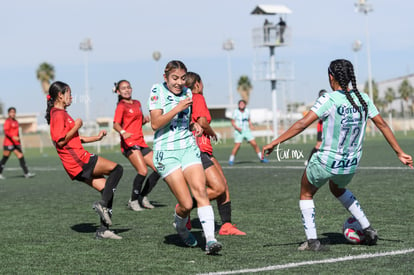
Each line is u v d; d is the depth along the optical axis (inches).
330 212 604.4
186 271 376.2
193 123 447.5
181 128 435.8
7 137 1325.0
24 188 1061.8
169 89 434.6
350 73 401.1
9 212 725.3
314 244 422.3
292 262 387.5
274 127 2869.1
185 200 433.7
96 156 526.6
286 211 629.6
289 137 403.9
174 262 406.6
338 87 407.5
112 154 2395.4
